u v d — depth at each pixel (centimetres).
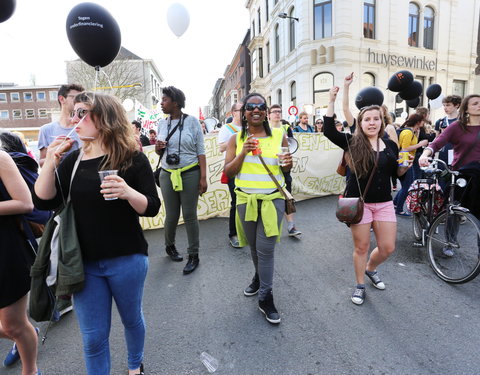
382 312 252
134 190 152
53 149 151
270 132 248
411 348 210
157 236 466
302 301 273
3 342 241
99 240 152
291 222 427
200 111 1269
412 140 480
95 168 155
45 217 221
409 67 1708
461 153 316
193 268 339
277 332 232
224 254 383
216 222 516
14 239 174
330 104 268
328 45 1606
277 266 344
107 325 160
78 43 251
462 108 306
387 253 268
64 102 293
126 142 157
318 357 205
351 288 292
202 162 346
